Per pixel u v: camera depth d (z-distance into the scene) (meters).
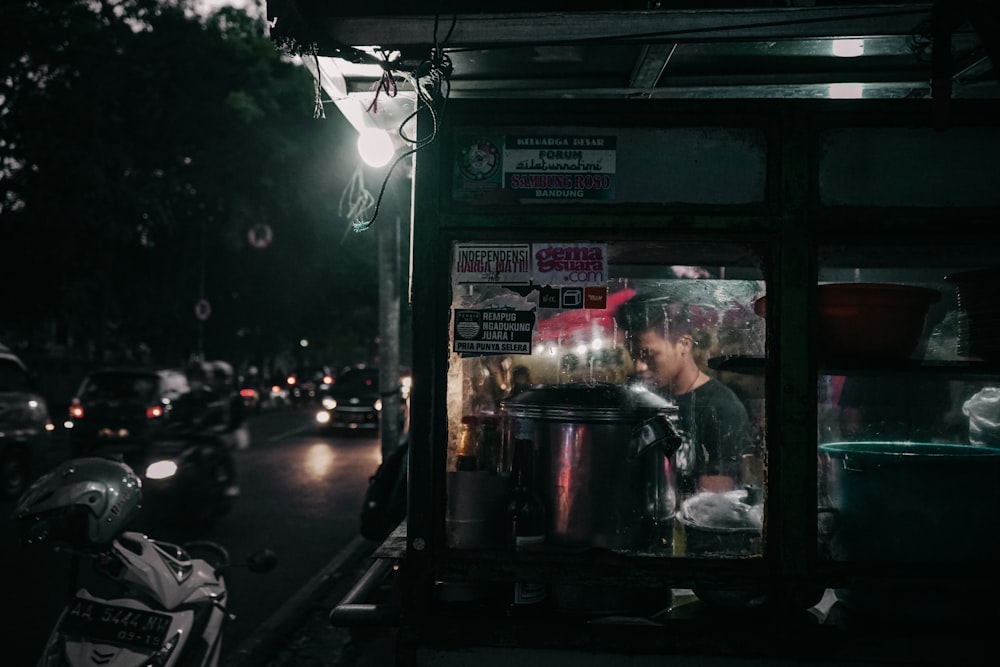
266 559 4.00
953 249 2.24
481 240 2.25
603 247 2.24
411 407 2.23
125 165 19.80
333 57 2.23
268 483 12.04
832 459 2.26
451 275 2.26
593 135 2.23
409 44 2.21
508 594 2.31
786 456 2.16
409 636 2.22
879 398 2.54
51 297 20.31
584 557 2.22
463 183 2.24
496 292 2.27
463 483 2.26
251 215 23.44
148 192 20.50
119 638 3.26
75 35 18.89
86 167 18.67
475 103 2.24
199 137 22.39
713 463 2.37
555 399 2.26
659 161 2.22
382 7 2.14
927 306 2.30
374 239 27.47
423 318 2.23
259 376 31.16
